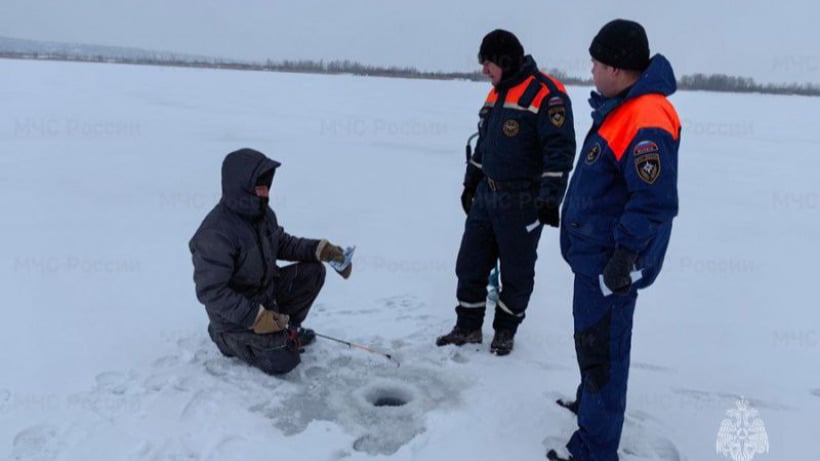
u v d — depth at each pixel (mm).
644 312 4312
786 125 21641
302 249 3438
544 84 3232
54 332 3566
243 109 18938
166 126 14070
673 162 2170
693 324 4121
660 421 2926
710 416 2986
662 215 2129
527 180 3320
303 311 3551
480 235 3494
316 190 8148
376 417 2898
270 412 2900
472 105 23875
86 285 4344
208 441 2643
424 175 9602
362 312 4066
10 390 2934
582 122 16328
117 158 9844
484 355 3516
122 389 2984
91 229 5848
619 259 2174
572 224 2449
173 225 6102
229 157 3010
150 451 2551
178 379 3098
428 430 2812
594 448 2523
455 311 3922
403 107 22016
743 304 4539
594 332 2445
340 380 3209
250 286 3186
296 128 14719
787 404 3121
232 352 3250
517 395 3107
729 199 8617
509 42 3215
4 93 20938
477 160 3664
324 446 2662
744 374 3430
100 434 2635
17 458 2461
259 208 3062
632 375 3379
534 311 4223
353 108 20844
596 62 2328
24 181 7855
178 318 3822
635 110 2215
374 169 9938
